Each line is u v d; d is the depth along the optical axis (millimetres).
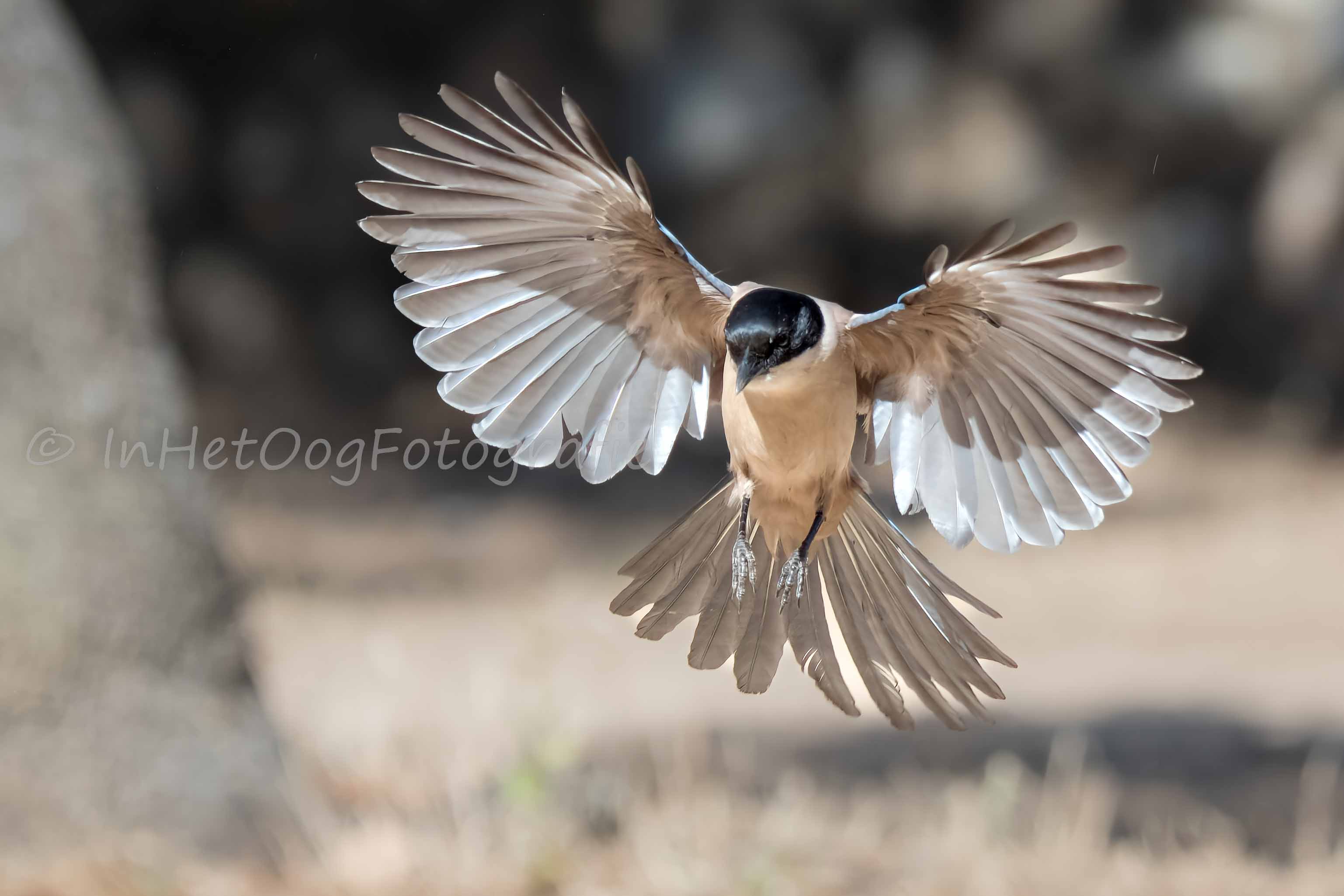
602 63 34875
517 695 12430
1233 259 34562
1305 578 22844
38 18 10273
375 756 11125
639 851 9688
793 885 9391
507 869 9250
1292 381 33750
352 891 8922
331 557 22125
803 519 6156
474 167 5547
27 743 9484
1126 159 34500
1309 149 33844
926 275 5371
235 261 33375
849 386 5977
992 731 14273
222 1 32438
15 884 8828
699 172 34500
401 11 33656
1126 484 5785
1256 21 33875
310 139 33875
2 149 9875
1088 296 5293
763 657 6324
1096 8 34281
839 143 34500
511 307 6035
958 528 6047
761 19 34812
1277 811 11914
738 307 5879
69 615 9625
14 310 9742
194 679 10133
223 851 9617
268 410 31625
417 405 33281
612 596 20328
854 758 13117
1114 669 17484
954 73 34844
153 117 32500
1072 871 10031
